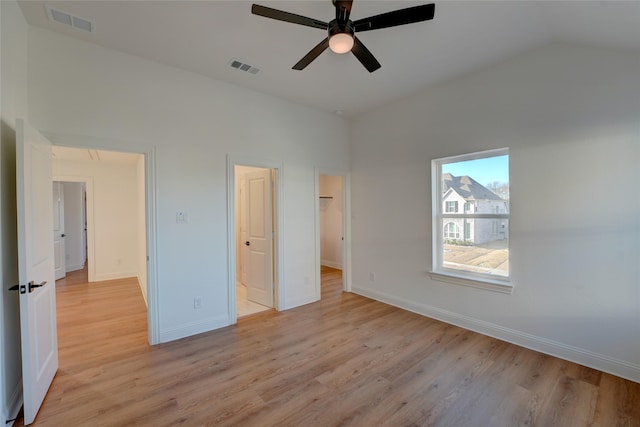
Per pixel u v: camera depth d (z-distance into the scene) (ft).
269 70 10.29
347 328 10.96
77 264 22.52
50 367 7.35
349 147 15.76
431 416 6.26
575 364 8.28
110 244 19.13
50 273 7.55
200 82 10.62
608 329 7.82
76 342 9.81
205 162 10.76
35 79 7.77
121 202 19.48
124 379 7.63
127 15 7.31
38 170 6.89
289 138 13.20
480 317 10.48
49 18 7.43
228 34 8.17
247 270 14.53
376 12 7.25
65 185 21.90
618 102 7.59
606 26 6.75
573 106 8.30
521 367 8.16
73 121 8.29
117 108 8.99
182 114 10.23
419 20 5.97
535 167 9.05
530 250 9.20
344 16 6.02
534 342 9.14
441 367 8.19
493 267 10.35
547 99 8.78
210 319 10.87
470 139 10.61
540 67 8.90
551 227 8.76
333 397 6.89
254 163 12.07
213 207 10.95
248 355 8.92
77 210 22.57
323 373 7.91
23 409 6.25
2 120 6.15
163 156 9.84
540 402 6.69
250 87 11.72
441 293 11.68
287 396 6.94
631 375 7.47
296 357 8.79
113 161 18.28
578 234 8.27
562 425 5.99
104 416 6.25
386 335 10.33
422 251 12.32
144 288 14.76
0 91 6.03
